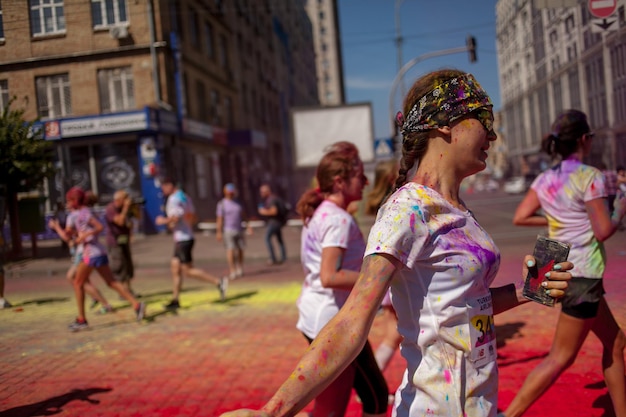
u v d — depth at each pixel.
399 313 1.59
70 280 6.21
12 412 2.51
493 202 23.27
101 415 3.02
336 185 3.01
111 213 7.91
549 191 2.92
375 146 18.98
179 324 5.91
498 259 1.62
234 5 31.03
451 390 1.52
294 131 19.34
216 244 16.44
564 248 1.73
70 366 3.10
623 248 3.26
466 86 1.58
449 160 1.60
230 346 4.96
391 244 1.46
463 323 1.53
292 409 1.27
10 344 2.83
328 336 1.36
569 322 2.74
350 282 2.76
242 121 31.52
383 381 2.85
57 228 3.76
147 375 3.83
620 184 2.85
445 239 1.52
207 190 23.83
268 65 41.75
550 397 3.23
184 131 18.03
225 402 3.60
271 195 12.39
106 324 5.91
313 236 2.91
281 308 6.85
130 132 7.43
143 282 10.09
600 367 3.46
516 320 4.25
